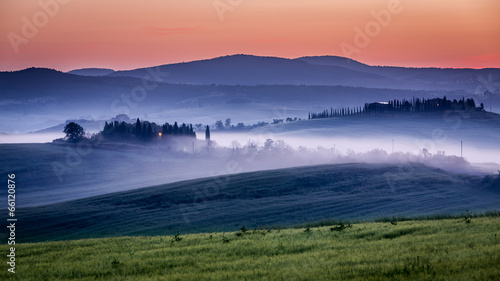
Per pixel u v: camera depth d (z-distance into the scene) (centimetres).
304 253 4394
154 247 5397
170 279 3609
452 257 3659
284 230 6650
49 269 4306
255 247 4866
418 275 3194
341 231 5816
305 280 3328
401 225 6062
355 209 15625
